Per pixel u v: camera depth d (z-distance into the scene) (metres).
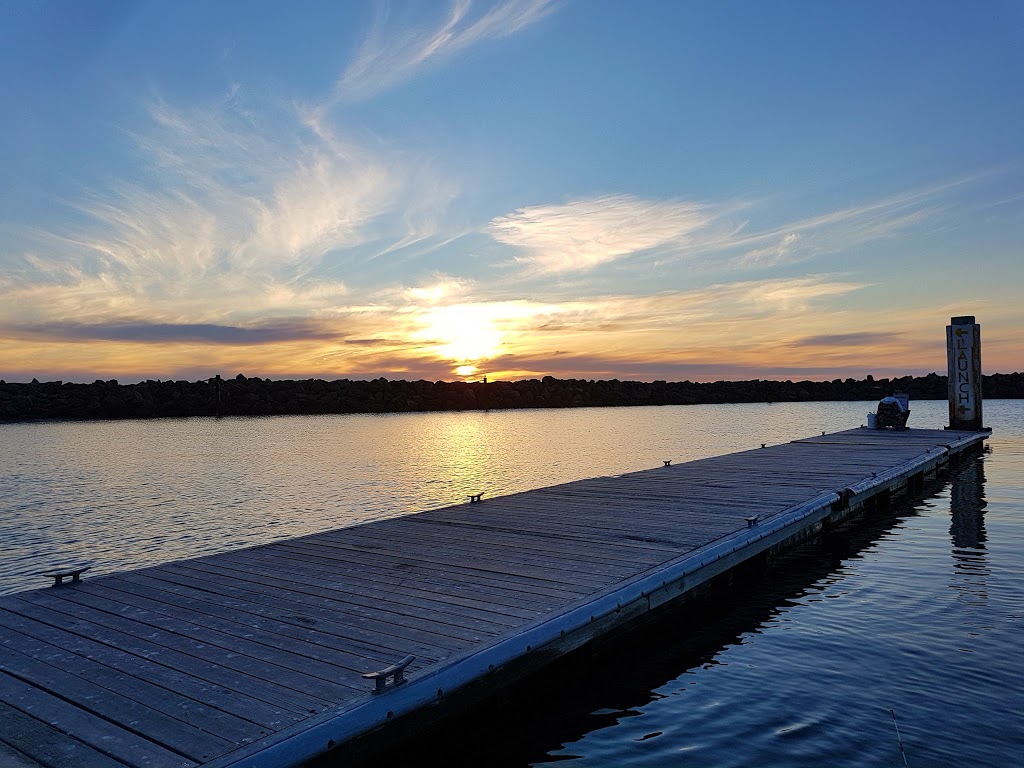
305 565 7.11
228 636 5.14
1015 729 4.90
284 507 15.50
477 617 5.50
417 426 44.31
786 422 44.69
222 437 35.91
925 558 9.73
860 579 8.76
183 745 3.62
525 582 6.43
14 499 16.92
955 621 7.10
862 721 5.08
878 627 7.01
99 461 25.08
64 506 15.87
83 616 5.60
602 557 7.29
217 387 59.16
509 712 5.42
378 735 4.10
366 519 14.11
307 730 3.76
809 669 6.06
